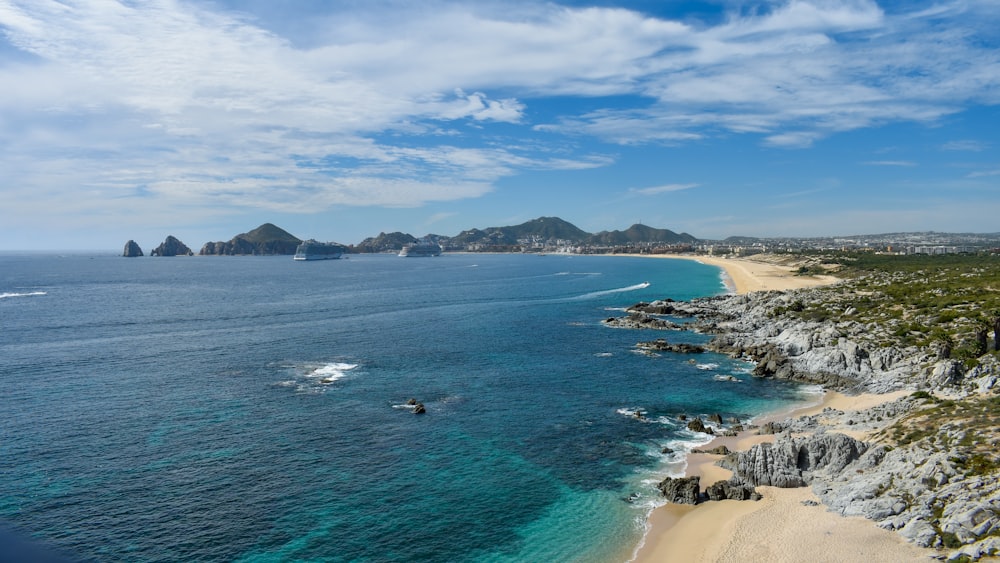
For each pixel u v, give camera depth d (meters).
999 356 80.94
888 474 51.56
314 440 68.38
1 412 76.00
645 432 72.75
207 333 135.25
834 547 44.00
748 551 45.22
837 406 81.81
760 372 100.12
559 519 52.06
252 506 53.09
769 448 59.19
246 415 76.38
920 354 91.69
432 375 98.38
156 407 79.00
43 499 53.34
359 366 103.94
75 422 72.69
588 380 96.62
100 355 110.00
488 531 50.03
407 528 50.28
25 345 118.81
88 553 45.50
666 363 109.12
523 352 117.56
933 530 42.62
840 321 123.56
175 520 50.41
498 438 70.25
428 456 64.69
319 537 48.53
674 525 50.81
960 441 51.88
